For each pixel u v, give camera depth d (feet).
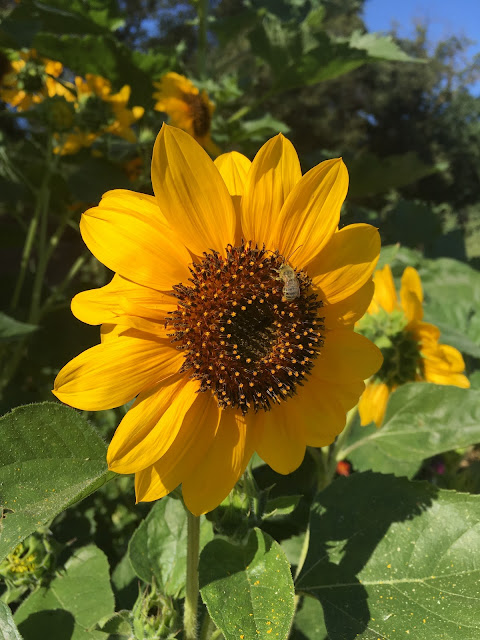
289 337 0.56
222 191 0.54
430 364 0.87
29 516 0.47
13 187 1.34
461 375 0.87
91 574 0.77
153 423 0.52
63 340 1.42
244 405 0.55
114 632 0.63
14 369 1.30
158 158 0.51
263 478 0.96
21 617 0.72
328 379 0.57
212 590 0.50
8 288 1.58
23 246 1.72
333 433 0.56
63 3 1.33
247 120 1.83
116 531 1.15
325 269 0.58
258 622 0.48
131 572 0.90
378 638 0.57
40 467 0.51
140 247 0.53
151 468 0.52
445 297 1.44
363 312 0.58
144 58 1.35
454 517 0.63
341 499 0.67
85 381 0.50
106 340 0.54
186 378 0.54
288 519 0.94
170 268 0.54
